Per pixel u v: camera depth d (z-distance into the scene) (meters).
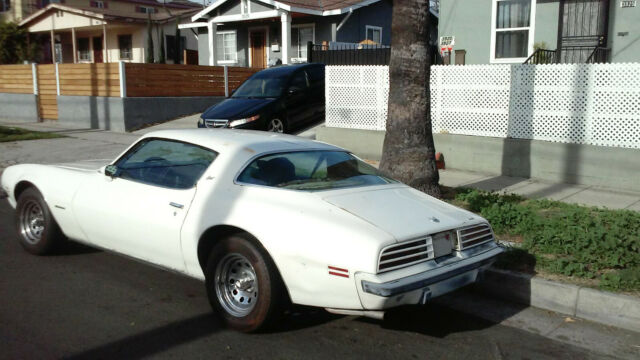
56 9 27.91
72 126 17.28
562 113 9.49
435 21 24.58
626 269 5.09
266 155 4.66
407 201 4.54
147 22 27.62
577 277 5.07
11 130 15.89
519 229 6.37
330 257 3.76
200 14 23.03
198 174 4.68
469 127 10.54
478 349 4.16
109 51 29.98
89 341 4.09
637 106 8.81
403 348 4.14
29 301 4.82
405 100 7.13
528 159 9.80
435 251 4.04
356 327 4.48
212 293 4.38
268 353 3.98
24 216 6.09
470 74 10.35
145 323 4.44
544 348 4.20
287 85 13.85
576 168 9.33
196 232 4.41
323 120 14.93
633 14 11.74
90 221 5.29
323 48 17.80
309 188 4.45
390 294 3.60
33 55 28.86
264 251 4.07
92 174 5.48
